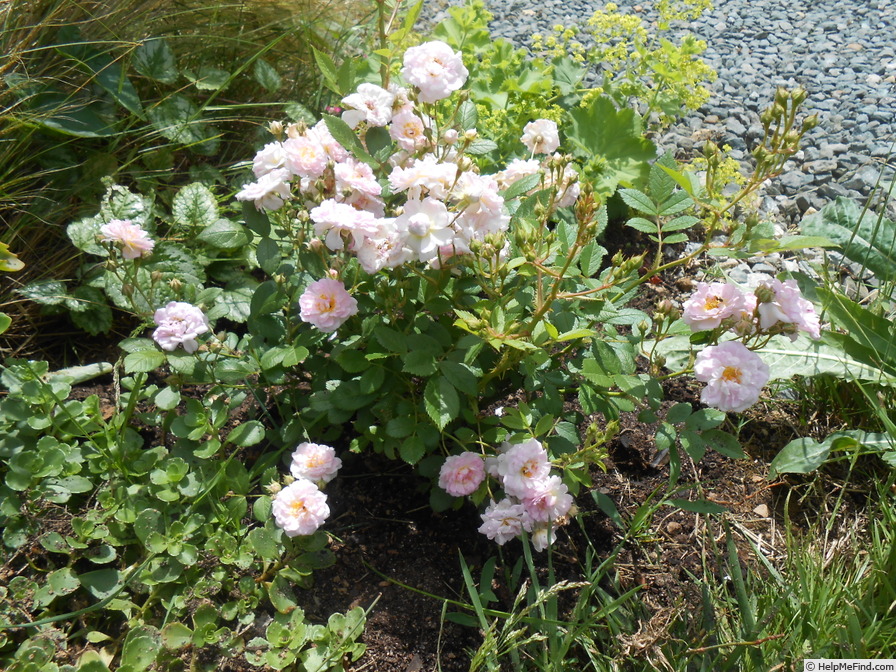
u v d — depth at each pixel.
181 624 0.56
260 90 0.96
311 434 0.67
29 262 0.76
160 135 0.84
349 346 0.61
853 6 1.45
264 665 0.57
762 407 0.79
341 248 0.56
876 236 0.86
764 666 0.56
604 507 0.65
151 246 0.63
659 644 0.59
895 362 0.76
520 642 0.56
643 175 0.95
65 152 0.80
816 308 0.81
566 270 0.60
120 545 0.60
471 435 0.61
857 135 1.11
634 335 0.68
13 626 0.53
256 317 0.64
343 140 0.61
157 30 0.89
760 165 0.61
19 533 0.60
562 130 1.00
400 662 0.59
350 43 1.05
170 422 0.67
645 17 1.43
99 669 0.53
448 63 0.60
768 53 1.32
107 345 0.77
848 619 0.56
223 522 0.61
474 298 0.63
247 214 0.62
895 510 0.67
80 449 0.63
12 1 0.77
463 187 0.55
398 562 0.64
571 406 0.77
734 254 0.62
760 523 0.70
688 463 0.74
